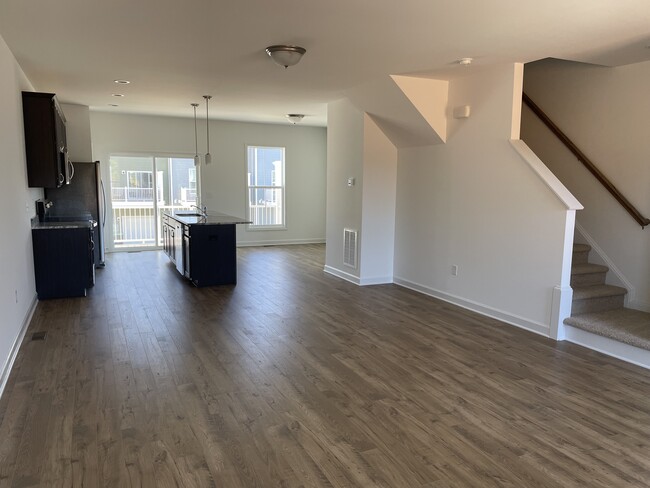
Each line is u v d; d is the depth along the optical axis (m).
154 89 5.83
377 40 3.62
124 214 8.76
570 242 4.04
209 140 9.18
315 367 3.49
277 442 2.47
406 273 6.16
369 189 6.12
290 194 10.11
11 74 4.01
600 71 4.59
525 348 3.92
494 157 4.64
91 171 6.84
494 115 4.59
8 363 3.30
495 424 2.69
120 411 2.77
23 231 4.39
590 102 4.70
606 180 4.48
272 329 4.37
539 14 3.01
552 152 5.12
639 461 2.35
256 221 9.94
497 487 2.13
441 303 5.36
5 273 3.35
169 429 2.58
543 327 4.24
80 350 3.74
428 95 5.08
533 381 3.28
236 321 4.61
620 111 4.44
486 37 3.52
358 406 2.89
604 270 4.61
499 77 4.50
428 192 5.64
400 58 4.16
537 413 2.83
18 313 3.88
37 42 3.78
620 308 4.45
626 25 3.22
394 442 2.49
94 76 5.08
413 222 5.95
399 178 6.18
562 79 4.96
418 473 2.23
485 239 4.82
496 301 4.75
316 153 10.23
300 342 4.03
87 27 3.40
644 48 3.79
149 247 8.98
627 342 3.62
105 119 8.33
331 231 6.98
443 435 2.57
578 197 4.89
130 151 8.55
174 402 2.89
